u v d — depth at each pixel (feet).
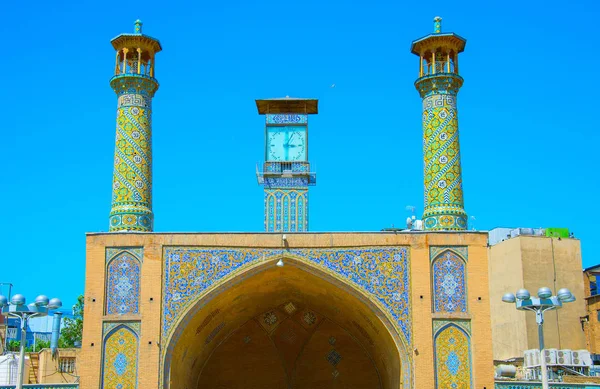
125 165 48.93
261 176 53.01
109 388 44.86
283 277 49.65
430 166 49.24
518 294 38.63
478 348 45.62
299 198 52.60
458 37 50.80
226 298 48.85
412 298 46.24
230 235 47.09
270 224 52.03
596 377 54.95
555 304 38.27
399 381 47.52
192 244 46.83
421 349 45.55
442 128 49.42
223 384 57.52
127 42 51.13
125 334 45.60
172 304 46.06
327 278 46.75
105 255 46.62
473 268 46.65
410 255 46.83
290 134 54.03
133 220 47.88
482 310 46.14
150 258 46.62
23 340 38.99
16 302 38.68
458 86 50.65
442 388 45.16
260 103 53.98
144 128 49.96
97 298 45.98
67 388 45.29
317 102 53.93
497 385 46.14
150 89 50.93
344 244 47.01
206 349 55.83
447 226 47.80
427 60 51.52
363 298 46.39
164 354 45.29
